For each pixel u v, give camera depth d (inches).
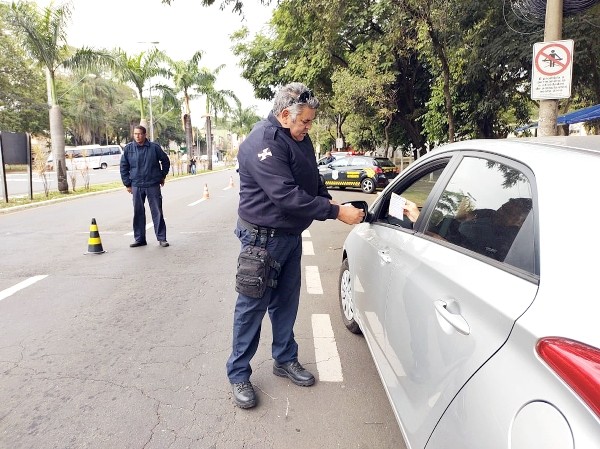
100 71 619.8
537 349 44.6
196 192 672.4
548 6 212.4
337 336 143.4
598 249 45.8
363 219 109.3
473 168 78.5
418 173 105.0
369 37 674.2
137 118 2596.0
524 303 49.9
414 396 71.7
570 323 43.1
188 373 120.3
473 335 55.7
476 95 569.9
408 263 83.9
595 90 455.8
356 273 124.4
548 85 205.9
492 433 47.1
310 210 92.9
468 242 70.8
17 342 139.7
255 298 100.3
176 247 278.7
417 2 397.4
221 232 332.2
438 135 644.7
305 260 243.4
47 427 97.2
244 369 107.3
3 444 91.6
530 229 56.5
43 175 567.2
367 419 100.1
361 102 714.8
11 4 532.4
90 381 116.1
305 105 92.1
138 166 266.5
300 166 96.7
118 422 99.0
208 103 1493.6
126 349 134.6
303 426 97.7
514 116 670.5
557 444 38.9
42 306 171.8
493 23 435.5
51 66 585.9
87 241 298.2
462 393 55.0
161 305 172.9
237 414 102.0
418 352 71.7
